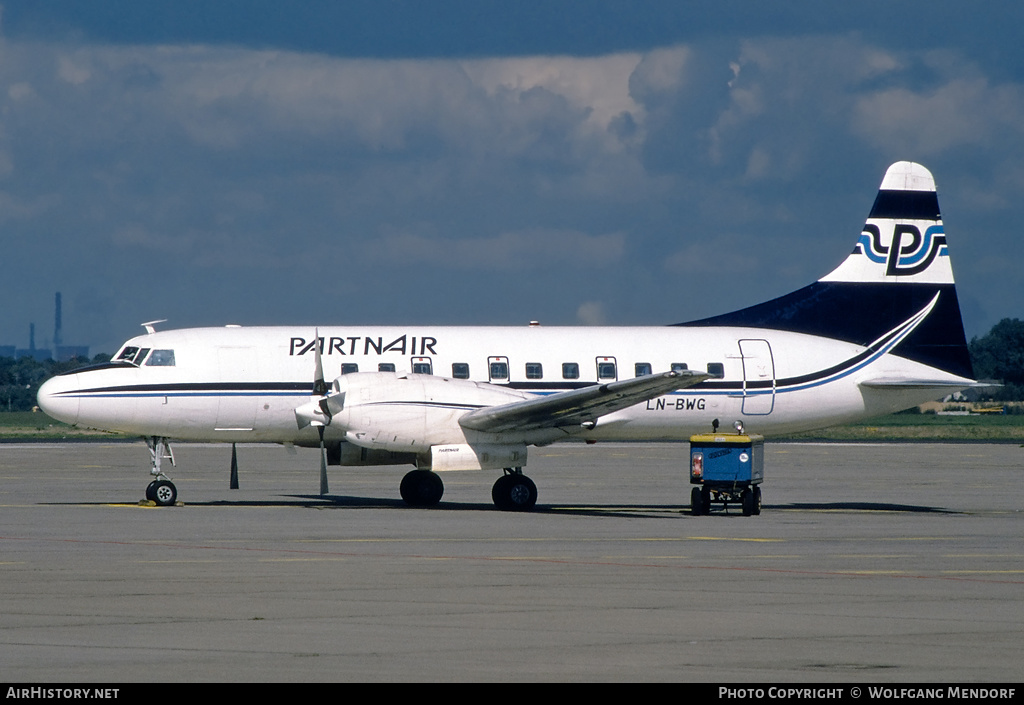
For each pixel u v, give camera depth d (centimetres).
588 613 4809
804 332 10819
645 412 10181
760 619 4719
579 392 8662
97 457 16662
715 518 9006
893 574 5966
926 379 10875
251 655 4022
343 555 6469
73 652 4053
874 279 10956
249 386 9662
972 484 12875
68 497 10356
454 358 10012
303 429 9819
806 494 11575
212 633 4359
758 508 9281
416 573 5816
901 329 10950
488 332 10256
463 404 9206
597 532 7788
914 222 11062
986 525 8556
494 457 9269
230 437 9856
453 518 8631
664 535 7669
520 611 4838
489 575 5781
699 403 10281
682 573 5922
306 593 5209
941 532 8038
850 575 5916
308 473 13700
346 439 9362
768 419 10519
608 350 10275
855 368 10731
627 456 17750
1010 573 6034
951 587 5553
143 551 6581
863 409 10794
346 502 10094
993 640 4369
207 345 9725
